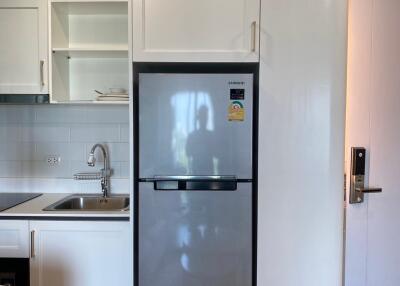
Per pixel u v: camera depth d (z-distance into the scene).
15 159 2.45
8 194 2.42
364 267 2.01
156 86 1.80
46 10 2.10
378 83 1.98
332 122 1.85
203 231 1.83
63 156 2.45
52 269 1.94
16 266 1.94
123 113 2.44
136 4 1.84
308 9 1.82
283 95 1.83
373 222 2.01
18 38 2.12
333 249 1.86
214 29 1.83
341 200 1.86
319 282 1.86
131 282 1.87
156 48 1.84
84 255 1.95
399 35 1.99
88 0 2.09
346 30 1.84
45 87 2.13
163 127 1.80
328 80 1.84
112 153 2.44
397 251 2.04
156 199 1.82
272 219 1.85
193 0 1.83
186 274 1.84
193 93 1.80
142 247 1.84
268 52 1.82
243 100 1.80
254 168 1.89
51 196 2.37
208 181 1.81
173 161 1.81
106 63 2.41
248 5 1.82
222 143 1.81
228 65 1.93
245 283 1.85
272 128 1.84
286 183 1.85
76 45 2.39
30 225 1.93
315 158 1.85
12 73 2.13
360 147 1.97
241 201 1.82
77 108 2.43
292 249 1.86
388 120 2.00
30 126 2.44
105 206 2.36
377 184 2.00
